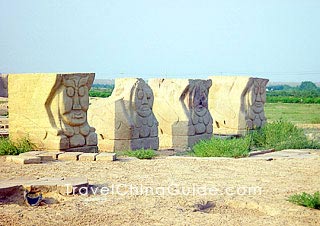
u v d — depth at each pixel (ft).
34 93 37.09
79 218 18.70
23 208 20.31
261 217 19.24
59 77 35.96
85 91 37.99
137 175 27.86
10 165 30.55
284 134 47.96
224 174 28.45
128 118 44.37
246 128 56.34
